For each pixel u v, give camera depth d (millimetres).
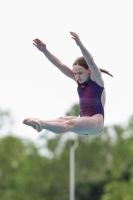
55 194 177375
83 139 185000
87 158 185125
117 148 185750
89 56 33156
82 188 170125
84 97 35312
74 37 32625
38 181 170875
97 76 34375
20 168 170875
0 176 169250
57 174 177250
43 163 174750
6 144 170500
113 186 138125
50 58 36531
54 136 177375
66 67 36688
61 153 177500
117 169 176375
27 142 179750
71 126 32312
